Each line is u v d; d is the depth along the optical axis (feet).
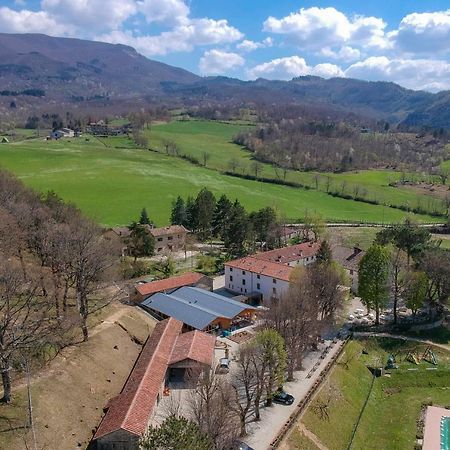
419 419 267.80
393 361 318.04
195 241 574.15
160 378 248.32
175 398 247.91
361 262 363.76
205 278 415.03
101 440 204.54
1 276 227.81
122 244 469.98
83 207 639.76
